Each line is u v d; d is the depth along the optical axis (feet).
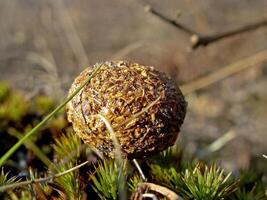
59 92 0.47
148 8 0.53
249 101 0.87
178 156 0.33
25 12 1.24
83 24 1.28
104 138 0.27
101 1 1.44
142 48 1.04
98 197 0.28
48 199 0.27
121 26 1.25
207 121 0.77
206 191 0.27
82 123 0.27
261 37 1.12
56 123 0.37
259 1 1.32
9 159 0.35
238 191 0.30
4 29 1.16
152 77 0.27
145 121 0.26
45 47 0.96
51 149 0.36
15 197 0.25
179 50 1.02
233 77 0.97
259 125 0.76
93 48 1.13
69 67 0.86
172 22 0.55
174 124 0.27
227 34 0.58
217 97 0.89
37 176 0.31
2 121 0.38
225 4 1.30
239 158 0.60
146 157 0.28
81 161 0.30
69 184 0.28
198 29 0.92
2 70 0.88
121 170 0.25
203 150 0.53
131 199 0.26
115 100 0.26
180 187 0.28
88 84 0.27
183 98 0.28
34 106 0.41
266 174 0.52
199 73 0.96
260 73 0.98
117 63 0.28
